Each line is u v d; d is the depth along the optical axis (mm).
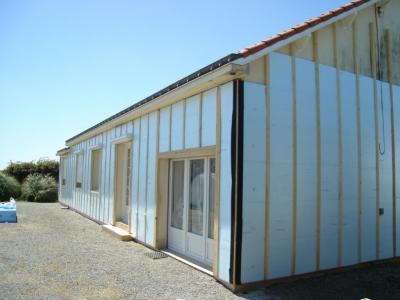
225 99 5324
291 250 5379
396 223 6898
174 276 5453
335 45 6320
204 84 5531
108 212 10609
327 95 6082
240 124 5012
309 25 5531
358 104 6535
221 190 5277
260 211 5105
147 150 8117
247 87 5145
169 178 7512
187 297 4543
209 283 5145
